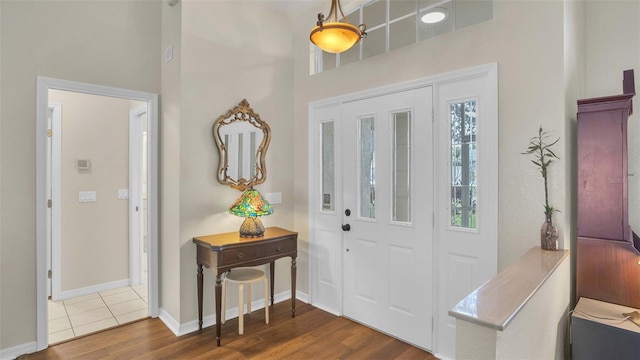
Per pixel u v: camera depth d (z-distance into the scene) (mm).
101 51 2764
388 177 2729
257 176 3258
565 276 1882
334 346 2549
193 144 2822
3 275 2348
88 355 2396
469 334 1076
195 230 2834
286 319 3018
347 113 3037
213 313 2951
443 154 2406
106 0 2797
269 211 2900
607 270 1936
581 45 2322
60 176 3377
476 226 2248
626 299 1888
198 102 2852
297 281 3535
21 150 2412
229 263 2611
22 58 2414
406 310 2611
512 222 2086
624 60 2301
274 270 3398
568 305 1982
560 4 1901
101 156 3637
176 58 2805
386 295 2744
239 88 3127
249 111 3158
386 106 2738
